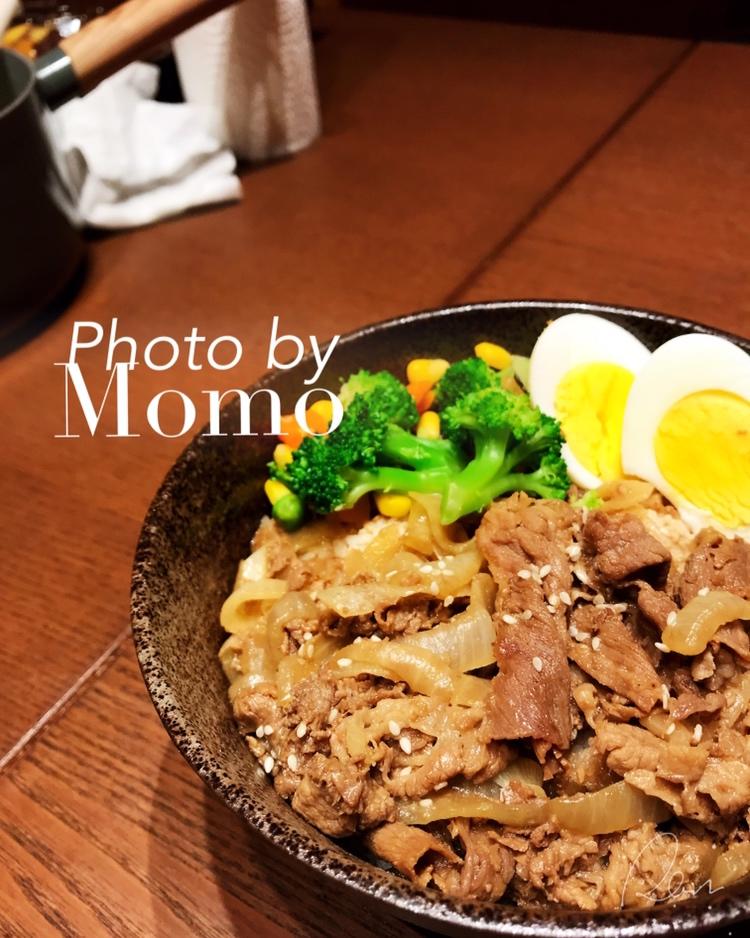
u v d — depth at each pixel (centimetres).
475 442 22
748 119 40
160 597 19
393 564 21
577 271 33
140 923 18
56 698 22
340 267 35
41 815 20
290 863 18
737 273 32
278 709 18
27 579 25
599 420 24
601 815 16
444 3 55
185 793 20
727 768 16
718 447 22
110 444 29
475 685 18
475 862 16
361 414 22
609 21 51
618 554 18
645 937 12
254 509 23
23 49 39
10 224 31
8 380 32
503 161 40
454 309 25
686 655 17
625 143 40
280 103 40
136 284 36
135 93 40
